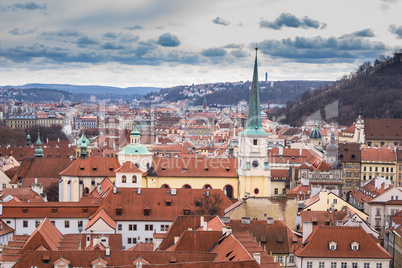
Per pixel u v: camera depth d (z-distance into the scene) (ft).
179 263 466.29
